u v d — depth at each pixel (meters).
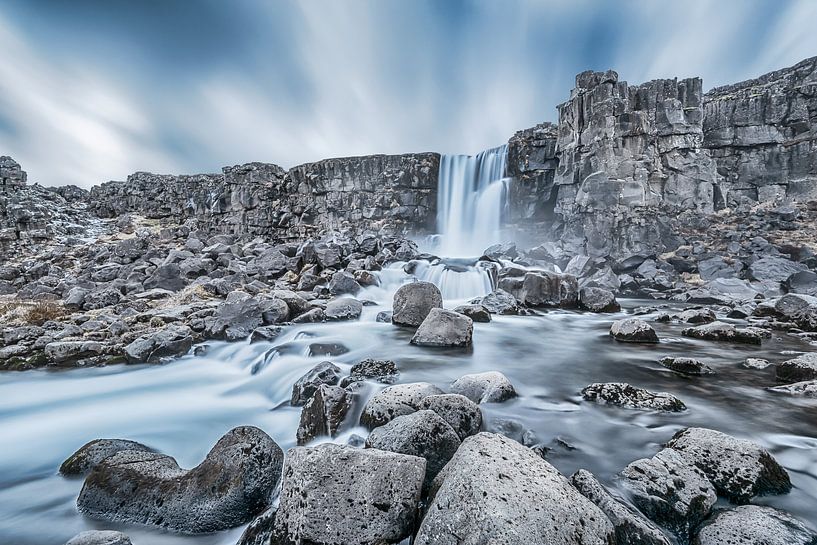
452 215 32.81
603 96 23.11
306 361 8.50
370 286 16.70
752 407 5.54
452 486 2.83
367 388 6.02
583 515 2.75
